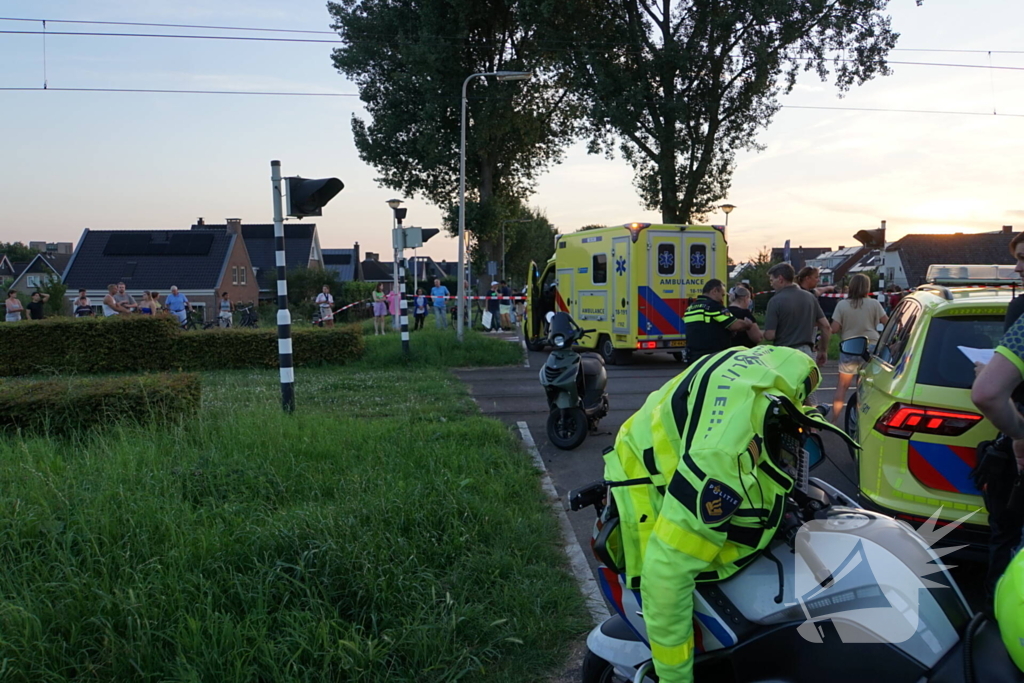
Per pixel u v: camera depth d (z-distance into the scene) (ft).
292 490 17.61
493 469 20.57
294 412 26.86
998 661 6.25
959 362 13.60
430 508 15.88
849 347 19.85
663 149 83.87
